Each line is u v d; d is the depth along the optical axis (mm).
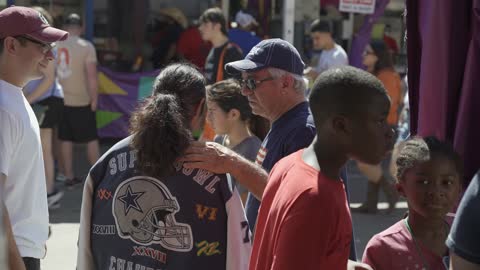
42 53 4746
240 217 3846
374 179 10805
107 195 3904
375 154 3141
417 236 3938
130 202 3826
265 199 3389
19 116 4480
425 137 4172
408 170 3910
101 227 3936
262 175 3928
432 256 3902
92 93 12203
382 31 16375
